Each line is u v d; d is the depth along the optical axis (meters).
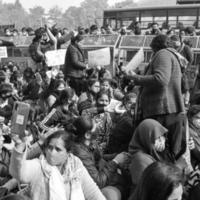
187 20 17.34
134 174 4.58
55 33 15.23
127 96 6.90
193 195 4.54
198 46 13.34
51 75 10.88
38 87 9.05
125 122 5.78
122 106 6.93
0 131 5.18
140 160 4.55
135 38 14.91
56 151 3.65
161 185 3.10
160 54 5.02
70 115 6.64
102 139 6.34
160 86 5.01
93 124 5.04
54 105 6.73
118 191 4.73
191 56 10.09
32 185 3.59
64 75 9.98
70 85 9.88
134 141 4.82
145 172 3.23
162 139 4.69
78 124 4.96
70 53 9.75
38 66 13.00
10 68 14.36
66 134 3.75
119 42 15.16
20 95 10.85
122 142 5.77
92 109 6.70
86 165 4.71
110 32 16.83
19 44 18.48
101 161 5.13
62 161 3.71
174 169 3.20
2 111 6.78
